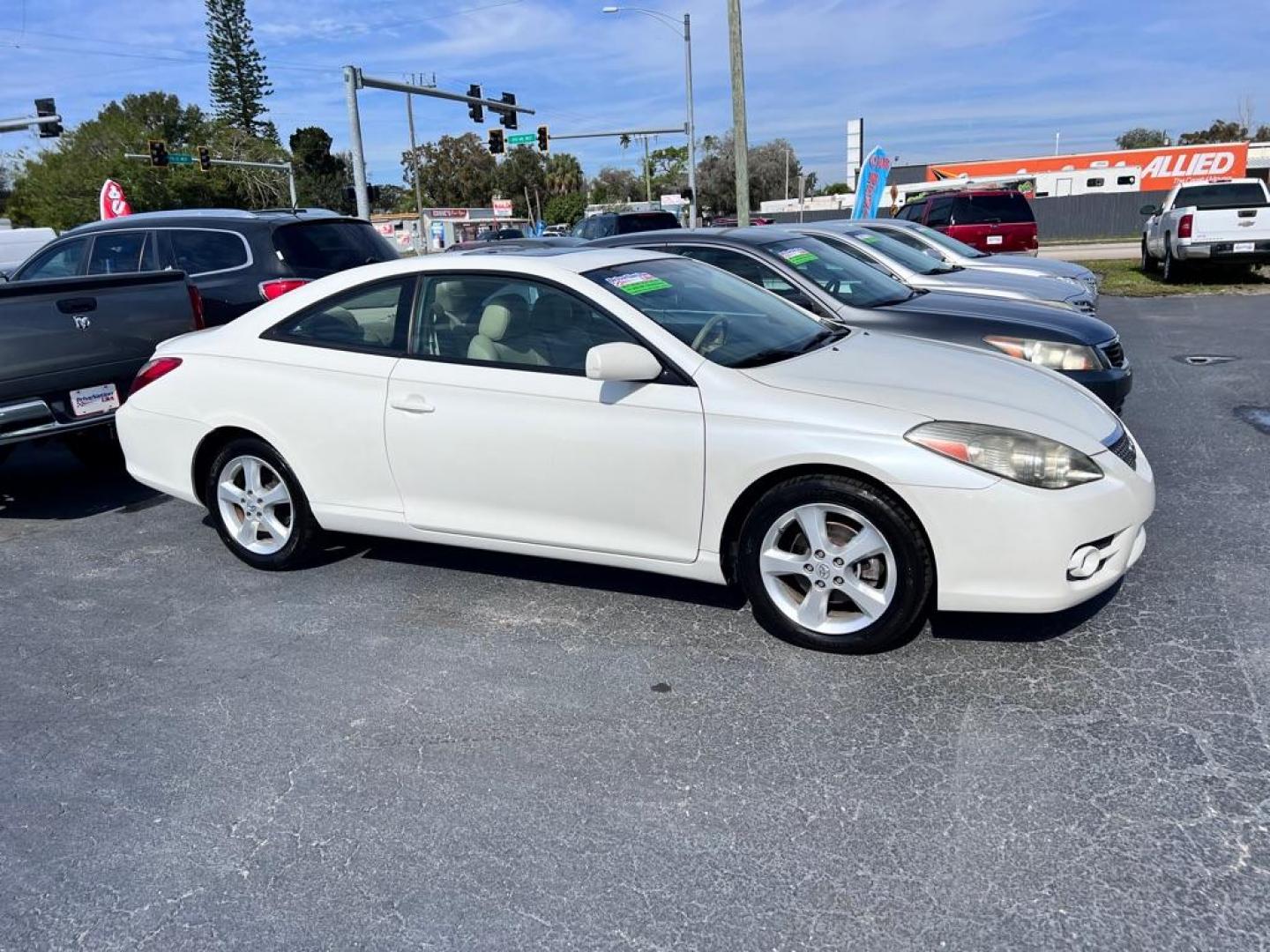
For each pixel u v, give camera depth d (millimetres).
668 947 2418
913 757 3123
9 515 6348
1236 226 16047
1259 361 9406
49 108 26875
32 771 3322
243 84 72188
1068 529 3430
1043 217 43906
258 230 8016
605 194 106188
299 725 3533
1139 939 2354
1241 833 2688
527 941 2461
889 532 3578
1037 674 3574
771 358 4137
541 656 3945
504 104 30672
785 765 3125
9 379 5664
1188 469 6004
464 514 4375
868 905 2512
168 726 3568
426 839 2871
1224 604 4059
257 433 4785
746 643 3955
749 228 7641
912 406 3617
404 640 4160
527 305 4219
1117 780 2943
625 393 3928
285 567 4988
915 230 11383
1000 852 2676
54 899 2699
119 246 8336
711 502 3828
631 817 2918
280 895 2676
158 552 5465
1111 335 6297
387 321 4527
